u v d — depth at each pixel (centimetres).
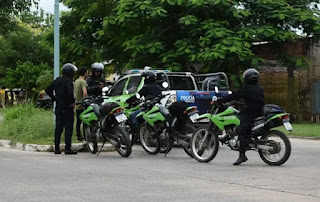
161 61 3947
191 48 3875
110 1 4428
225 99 1708
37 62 8612
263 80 4653
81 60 4662
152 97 2023
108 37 4347
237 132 1680
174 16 4153
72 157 1867
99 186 1242
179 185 1266
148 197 1108
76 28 4534
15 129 2431
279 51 4319
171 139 1880
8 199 1077
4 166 1591
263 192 1180
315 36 4306
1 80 8112
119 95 2425
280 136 1642
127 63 4153
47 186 1236
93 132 1941
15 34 8519
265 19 4194
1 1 4750
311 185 1284
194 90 2408
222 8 4053
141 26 4244
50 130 2327
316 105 4369
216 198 1104
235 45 3766
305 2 4450
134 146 2325
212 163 1722
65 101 1956
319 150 2223
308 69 4412
